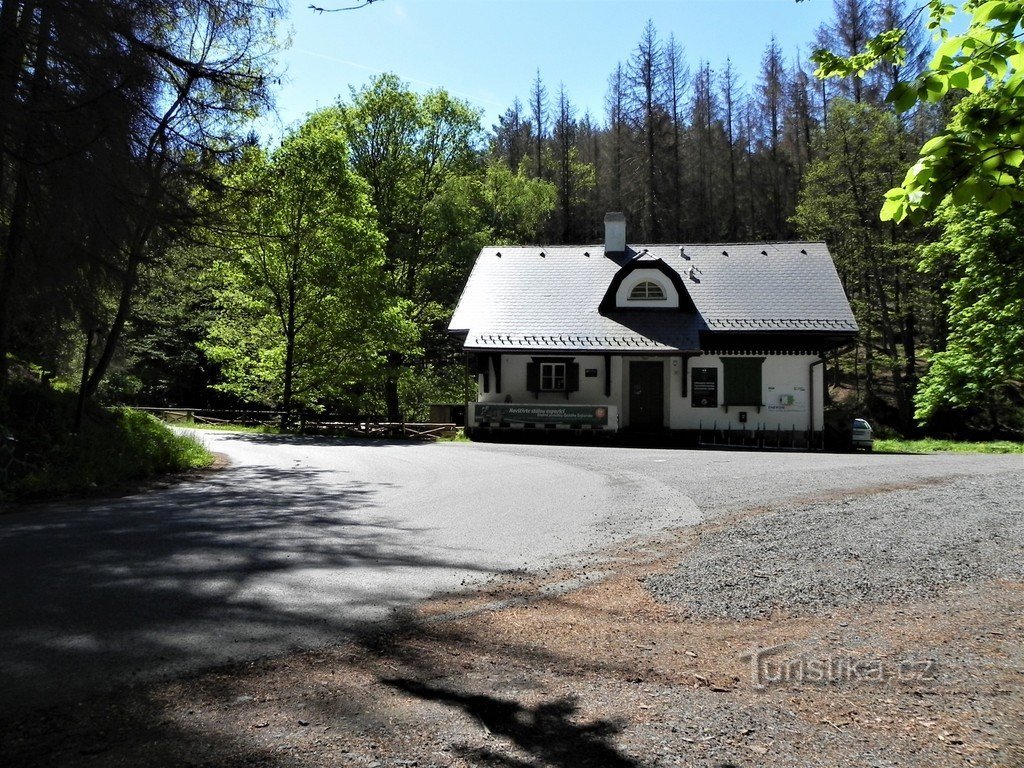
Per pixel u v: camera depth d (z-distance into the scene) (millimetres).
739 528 8078
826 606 5281
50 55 9734
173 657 4273
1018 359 23594
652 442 24922
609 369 25844
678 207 54250
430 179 38406
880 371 44250
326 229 27312
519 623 4945
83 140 9703
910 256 36000
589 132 73438
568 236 60719
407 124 36312
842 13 44500
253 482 13047
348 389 31578
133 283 12117
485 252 30938
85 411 14500
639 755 3174
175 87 11383
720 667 4180
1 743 3168
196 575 6230
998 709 3621
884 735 3361
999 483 11680
